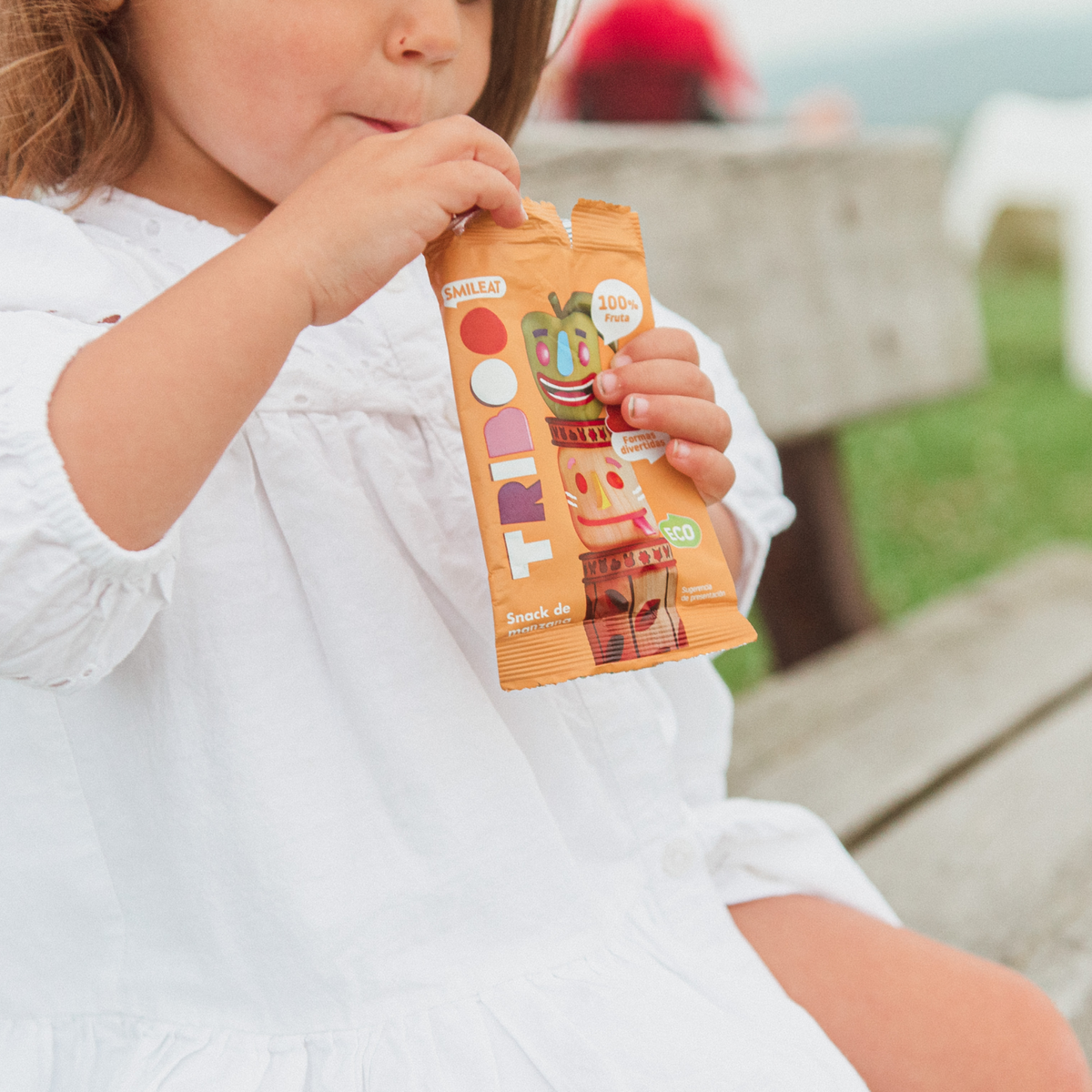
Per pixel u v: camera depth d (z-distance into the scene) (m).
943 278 1.98
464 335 0.65
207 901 0.70
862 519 3.06
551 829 0.74
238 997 0.70
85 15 0.69
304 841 0.69
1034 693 1.54
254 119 0.68
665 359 0.72
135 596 0.59
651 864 0.80
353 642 0.70
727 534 0.92
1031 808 1.28
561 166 1.36
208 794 0.69
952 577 2.67
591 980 0.72
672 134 1.54
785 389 1.66
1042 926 1.08
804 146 1.71
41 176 0.75
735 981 0.77
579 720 0.79
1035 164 4.68
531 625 0.63
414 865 0.71
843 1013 0.82
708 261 1.54
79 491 0.56
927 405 1.99
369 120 0.69
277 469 0.70
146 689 0.70
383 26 0.66
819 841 0.95
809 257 1.71
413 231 0.62
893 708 1.51
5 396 0.57
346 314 0.63
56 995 0.74
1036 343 5.19
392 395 0.74
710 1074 0.66
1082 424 3.92
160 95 0.71
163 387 0.57
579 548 0.65
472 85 0.76
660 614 0.67
